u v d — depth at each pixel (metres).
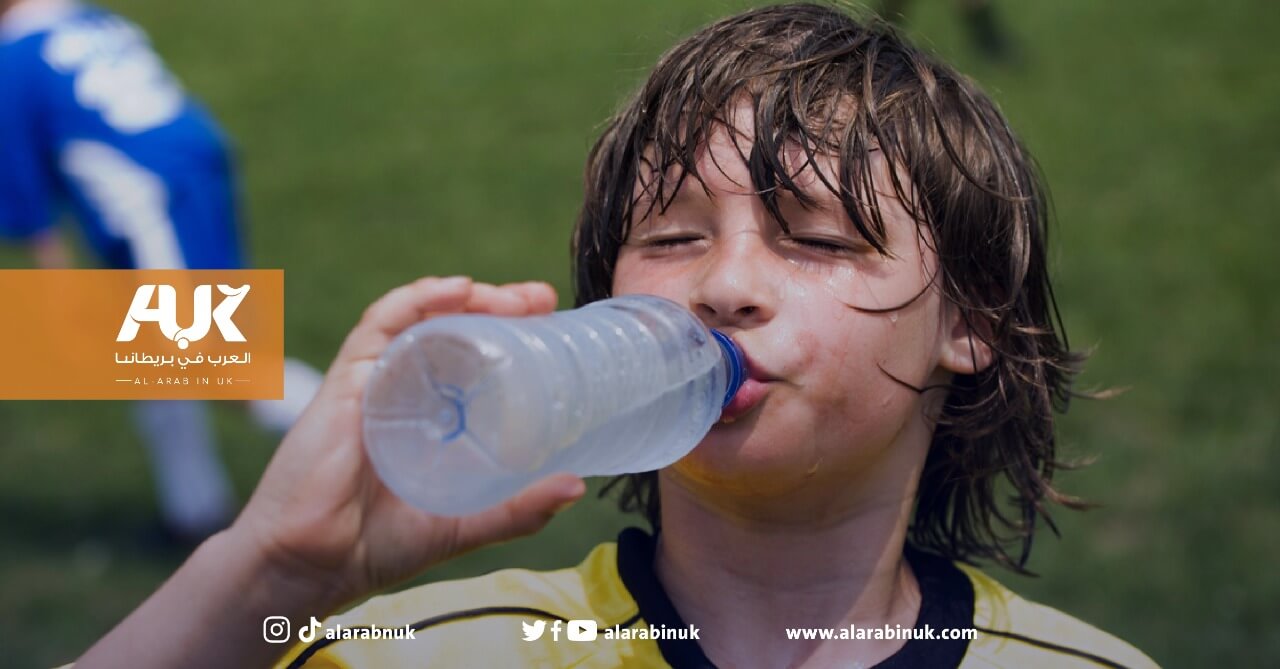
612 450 1.30
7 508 4.64
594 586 1.69
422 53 9.55
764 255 1.47
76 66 4.16
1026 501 1.92
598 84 8.81
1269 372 5.21
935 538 1.90
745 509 1.57
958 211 1.63
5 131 4.14
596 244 1.73
